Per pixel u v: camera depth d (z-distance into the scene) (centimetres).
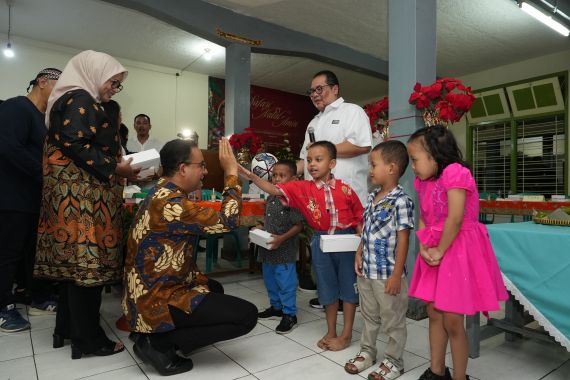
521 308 195
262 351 188
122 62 611
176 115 667
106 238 174
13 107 212
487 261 142
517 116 634
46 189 172
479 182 690
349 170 230
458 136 710
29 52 535
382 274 159
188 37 531
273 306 240
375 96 855
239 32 450
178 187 165
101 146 173
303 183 191
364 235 167
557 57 581
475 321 181
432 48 257
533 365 175
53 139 168
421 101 231
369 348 170
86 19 477
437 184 143
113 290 302
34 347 191
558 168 591
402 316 160
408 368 169
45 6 443
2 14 462
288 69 672
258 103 781
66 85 175
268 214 229
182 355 182
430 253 139
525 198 418
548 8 400
